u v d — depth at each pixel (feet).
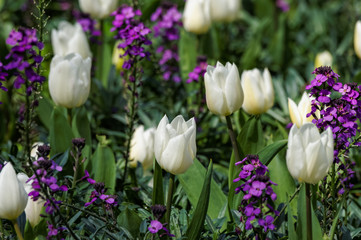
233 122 21.43
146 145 18.22
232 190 14.26
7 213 11.98
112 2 23.53
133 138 18.38
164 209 11.89
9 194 11.81
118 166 18.48
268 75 16.34
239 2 26.73
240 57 31.32
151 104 22.71
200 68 20.67
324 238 12.84
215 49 27.55
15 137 21.39
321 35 34.60
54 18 31.50
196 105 22.59
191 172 14.76
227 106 14.06
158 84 24.58
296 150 11.39
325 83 12.96
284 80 29.35
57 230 11.85
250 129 15.17
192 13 23.82
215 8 26.53
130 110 18.26
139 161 17.75
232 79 13.80
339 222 13.91
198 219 12.69
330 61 24.93
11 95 22.07
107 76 24.73
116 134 20.67
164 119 12.23
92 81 23.11
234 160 14.74
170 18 24.20
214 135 20.72
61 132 16.05
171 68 24.03
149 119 21.86
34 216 13.35
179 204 16.08
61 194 14.35
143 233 12.78
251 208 11.59
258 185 11.49
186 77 23.97
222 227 14.42
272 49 29.86
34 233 12.92
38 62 13.21
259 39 29.60
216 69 13.88
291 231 12.05
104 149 15.87
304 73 29.89
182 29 25.27
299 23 36.58
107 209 13.04
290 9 39.01
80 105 16.47
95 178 15.87
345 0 33.96
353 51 28.25
